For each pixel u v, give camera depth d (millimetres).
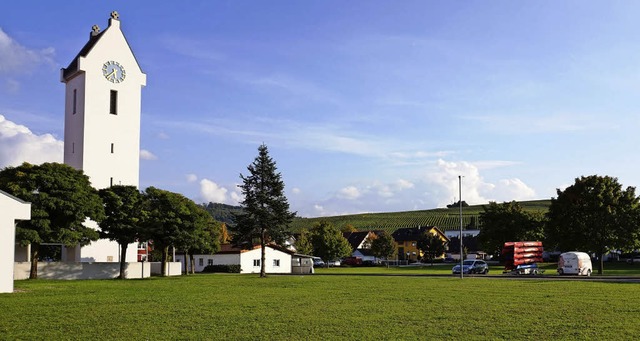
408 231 158875
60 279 57906
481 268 69625
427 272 76438
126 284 47469
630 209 70188
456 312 24797
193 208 67438
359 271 84188
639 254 113688
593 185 71625
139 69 83312
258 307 27250
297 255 95562
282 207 69875
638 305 27312
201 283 49344
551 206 75188
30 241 49312
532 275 61781
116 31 81375
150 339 18203
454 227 199250
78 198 53094
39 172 51969
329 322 21828
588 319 22312
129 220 60406
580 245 71250
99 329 20188
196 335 18938
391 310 25719
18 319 22797
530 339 18047
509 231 90750
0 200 37188
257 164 70188
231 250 89625
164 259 68875
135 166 82062
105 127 79562
